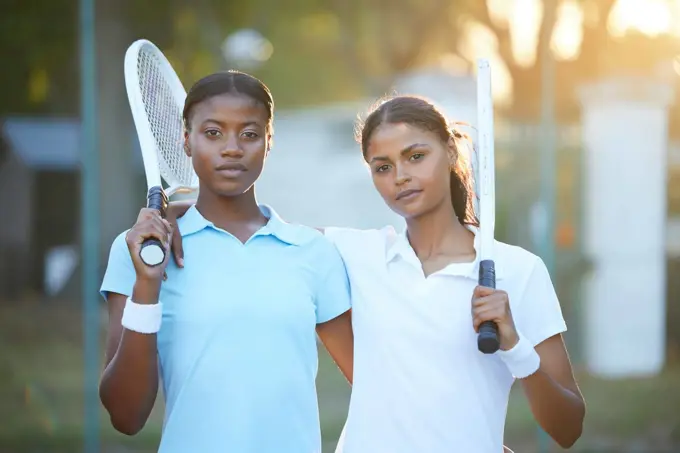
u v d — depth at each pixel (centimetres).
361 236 317
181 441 286
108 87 1224
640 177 900
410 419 291
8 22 1329
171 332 290
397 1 1470
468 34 1453
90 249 682
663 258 902
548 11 741
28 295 1414
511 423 756
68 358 1040
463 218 316
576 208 905
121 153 1241
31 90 1450
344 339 316
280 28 1527
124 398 282
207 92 295
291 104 1587
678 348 906
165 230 279
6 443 722
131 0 1291
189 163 361
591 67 935
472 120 1411
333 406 824
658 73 939
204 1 1420
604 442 733
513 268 301
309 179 1300
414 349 294
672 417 788
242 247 298
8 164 1548
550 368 301
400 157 299
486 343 269
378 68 1557
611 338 899
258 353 288
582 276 901
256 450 285
